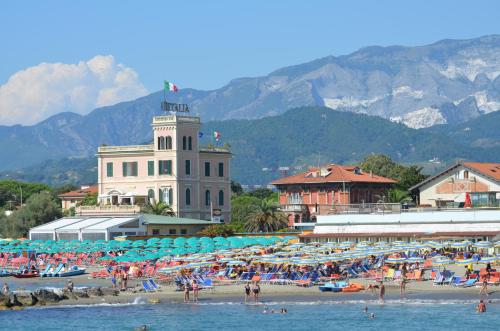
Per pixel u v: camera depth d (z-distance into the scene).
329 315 126.25
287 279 154.75
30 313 134.75
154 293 152.38
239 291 150.12
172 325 122.31
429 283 150.12
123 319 127.81
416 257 160.62
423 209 190.00
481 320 119.38
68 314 133.12
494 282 145.50
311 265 161.38
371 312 127.25
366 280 154.62
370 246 170.50
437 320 120.12
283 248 181.62
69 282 152.50
